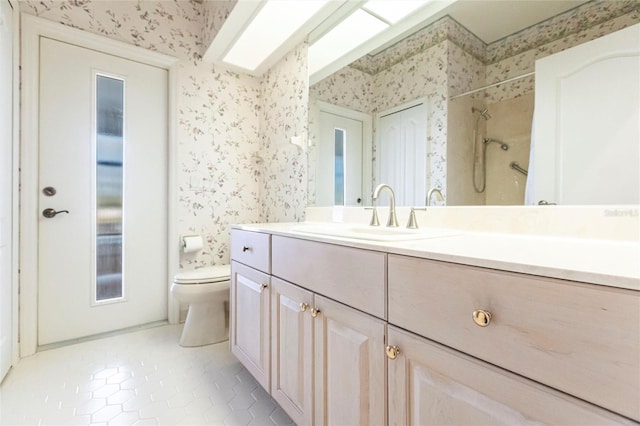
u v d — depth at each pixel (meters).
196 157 2.19
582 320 0.45
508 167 1.05
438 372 0.63
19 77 1.61
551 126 0.95
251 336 1.37
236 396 1.35
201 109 2.21
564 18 0.94
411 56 1.38
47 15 1.69
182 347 1.80
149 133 2.08
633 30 0.80
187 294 1.77
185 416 1.21
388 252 0.74
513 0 1.06
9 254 1.51
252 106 2.45
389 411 0.74
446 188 1.23
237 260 1.54
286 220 2.15
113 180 1.96
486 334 0.56
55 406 1.25
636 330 0.40
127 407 1.26
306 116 1.95
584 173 0.88
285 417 1.22
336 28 1.69
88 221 1.87
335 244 0.91
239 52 2.11
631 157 0.80
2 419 1.17
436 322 0.64
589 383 0.44
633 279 0.40
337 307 0.90
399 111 1.43
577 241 0.84
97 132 1.90
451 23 1.24
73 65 1.81
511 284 0.52
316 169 1.89
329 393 0.93
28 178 1.64
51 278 1.75
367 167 1.57
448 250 0.67
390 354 0.72
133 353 1.71
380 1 1.46
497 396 0.54
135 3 1.97
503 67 1.08
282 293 1.17
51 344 1.76
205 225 2.23
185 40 2.15
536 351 0.49
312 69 1.90
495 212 1.06
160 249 2.13
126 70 2.00
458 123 1.21
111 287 1.97
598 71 0.86
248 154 2.43
